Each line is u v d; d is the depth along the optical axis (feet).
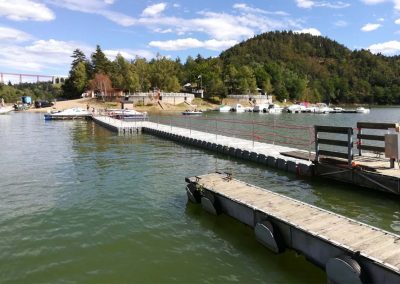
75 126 182.29
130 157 87.15
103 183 60.90
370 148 55.67
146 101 381.60
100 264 32.40
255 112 366.02
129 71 404.98
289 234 32.86
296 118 276.41
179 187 58.03
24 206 48.75
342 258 26.40
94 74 425.69
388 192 49.42
